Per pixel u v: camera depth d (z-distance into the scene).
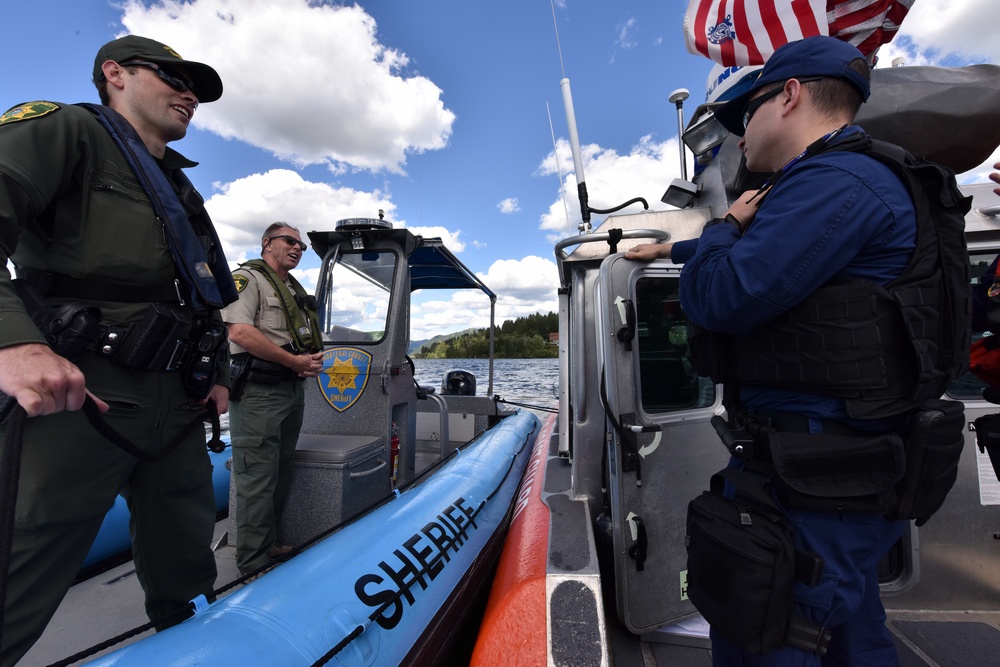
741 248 0.92
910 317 0.84
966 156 1.53
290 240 2.58
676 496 1.69
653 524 1.62
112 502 1.25
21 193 1.01
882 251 0.87
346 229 3.08
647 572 1.60
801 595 0.90
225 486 3.04
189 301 1.40
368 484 2.65
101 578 2.10
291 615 1.19
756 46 1.79
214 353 1.46
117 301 1.24
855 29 1.67
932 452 0.84
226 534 2.44
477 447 3.08
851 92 0.99
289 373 2.25
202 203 1.65
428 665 1.47
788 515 0.93
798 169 0.91
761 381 0.98
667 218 1.92
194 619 1.16
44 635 1.70
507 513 2.46
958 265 0.87
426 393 4.13
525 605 1.17
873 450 0.85
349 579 1.39
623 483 1.55
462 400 5.05
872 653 1.10
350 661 1.19
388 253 3.14
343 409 2.96
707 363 1.14
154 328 1.24
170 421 1.37
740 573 0.87
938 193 0.88
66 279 1.19
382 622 1.34
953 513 1.76
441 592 1.62
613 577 1.80
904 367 0.85
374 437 2.78
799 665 0.88
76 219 1.19
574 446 1.93
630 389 1.62
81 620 1.79
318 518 2.40
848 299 0.86
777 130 1.03
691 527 1.02
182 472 1.46
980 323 1.29
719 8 1.85
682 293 1.08
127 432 1.24
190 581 1.54
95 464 1.18
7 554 0.77
